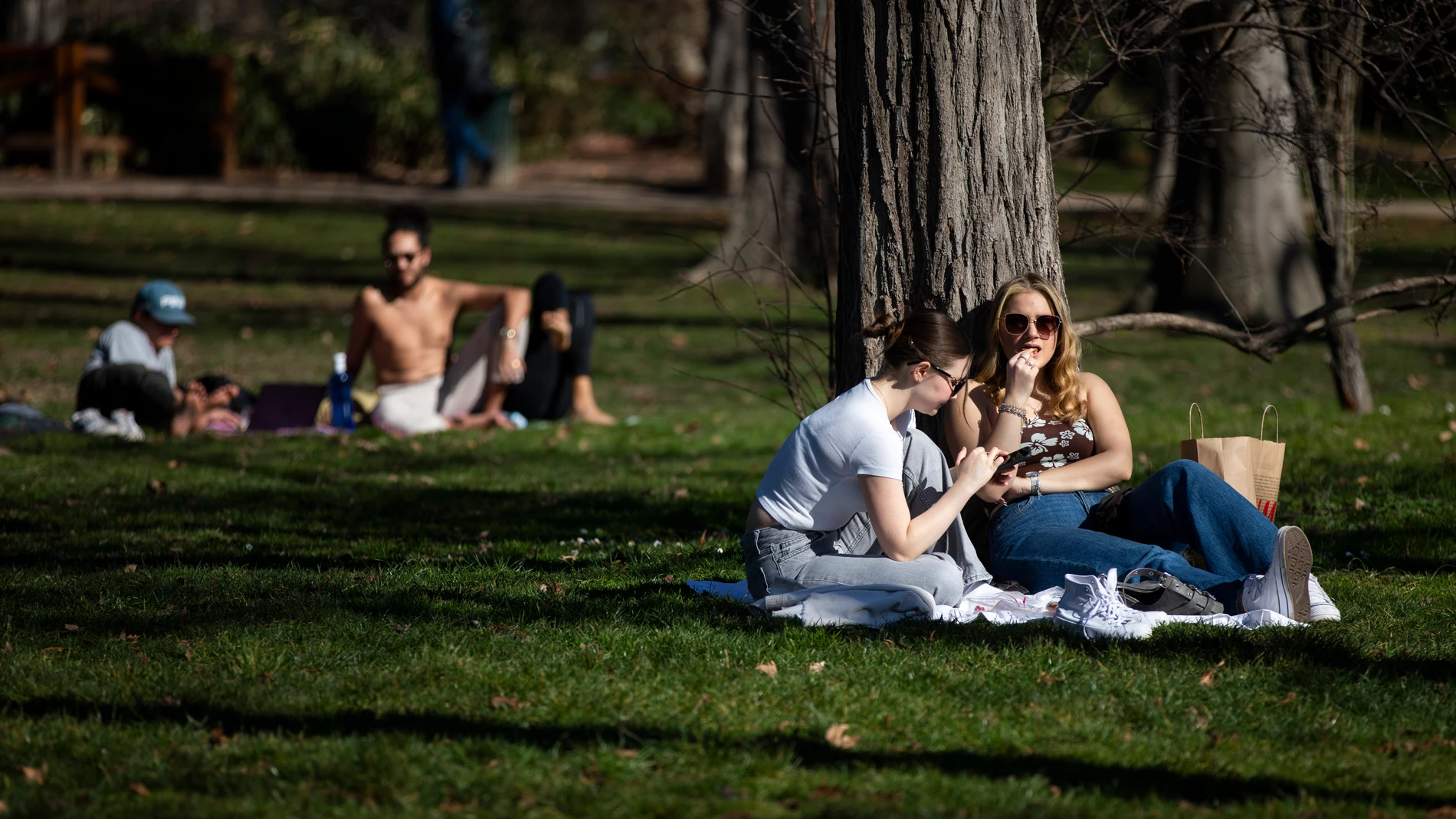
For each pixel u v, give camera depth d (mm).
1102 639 10375
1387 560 13477
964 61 12195
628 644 10227
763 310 15141
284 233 53000
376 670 9672
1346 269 21281
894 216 12414
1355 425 23094
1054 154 14555
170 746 8242
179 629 10820
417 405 23938
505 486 19172
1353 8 14242
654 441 23891
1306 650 10086
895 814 7324
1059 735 8562
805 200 42844
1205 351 35656
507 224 57344
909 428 11438
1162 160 16406
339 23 76938
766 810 7410
